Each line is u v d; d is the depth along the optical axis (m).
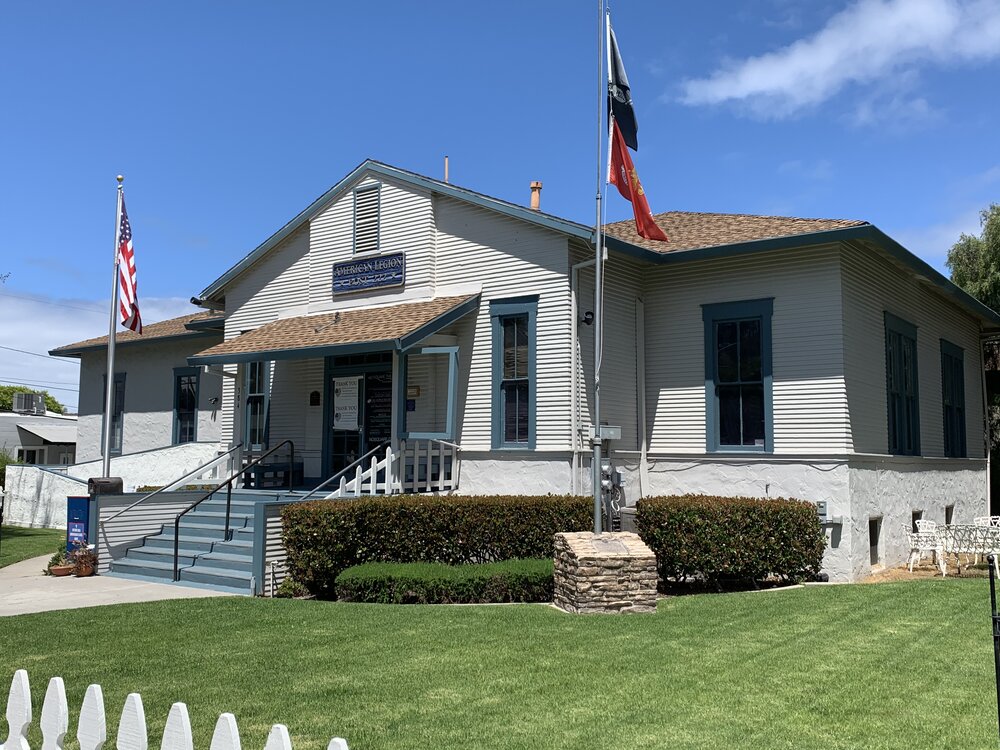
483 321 15.30
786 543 12.73
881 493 15.25
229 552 13.93
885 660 7.85
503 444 14.91
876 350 15.60
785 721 6.15
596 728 6.00
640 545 10.85
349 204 17.48
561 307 14.41
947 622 9.56
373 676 7.38
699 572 12.76
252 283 19.39
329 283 17.62
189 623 9.77
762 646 8.42
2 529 23.59
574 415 14.12
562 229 14.23
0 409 58.19
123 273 18.42
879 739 5.78
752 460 14.69
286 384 18.48
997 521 16.23
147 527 15.73
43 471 24.92
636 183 13.70
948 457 19.39
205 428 23.98
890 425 16.22
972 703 6.55
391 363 16.62
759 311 14.98
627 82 13.68
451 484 15.20
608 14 13.54
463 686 7.05
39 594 12.44
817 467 14.05
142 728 3.94
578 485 14.10
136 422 26.22
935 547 14.18
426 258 16.08
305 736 5.86
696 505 12.62
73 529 15.22
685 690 6.91
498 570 11.55
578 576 10.31
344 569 12.22
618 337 15.41
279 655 8.15
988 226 28.69
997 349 26.67
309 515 12.28
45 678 7.46
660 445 15.80
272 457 18.31
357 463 14.16
